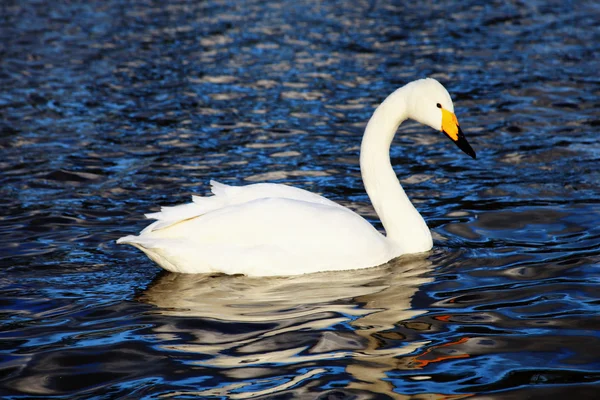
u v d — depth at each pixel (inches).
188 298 408.2
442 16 1328.7
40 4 1503.4
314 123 801.6
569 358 333.1
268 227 439.2
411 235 478.0
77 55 1104.2
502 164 668.7
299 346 349.1
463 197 590.6
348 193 608.4
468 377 318.7
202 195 604.4
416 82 485.1
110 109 857.5
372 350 344.2
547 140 726.5
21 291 424.5
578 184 603.2
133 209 575.5
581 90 891.4
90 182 639.8
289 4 1465.3
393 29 1237.7
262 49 1121.4
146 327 373.1
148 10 1433.3
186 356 342.6
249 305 397.1
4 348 356.2
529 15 1314.0
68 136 765.9
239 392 310.0
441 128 476.1
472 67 1007.0
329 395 306.3
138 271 452.4
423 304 395.2
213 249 434.6
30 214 561.9
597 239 482.0
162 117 828.0
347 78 967.6
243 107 860.6
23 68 1035.3
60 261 470.6
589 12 1322.6
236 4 1478.8
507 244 486.0
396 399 303.4
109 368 334.3
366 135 490.0
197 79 974.4
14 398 313.0
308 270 439.5
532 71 978.7
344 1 1488.7
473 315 379.6
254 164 683.4
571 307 385.1
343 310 388.5
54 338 364.8
